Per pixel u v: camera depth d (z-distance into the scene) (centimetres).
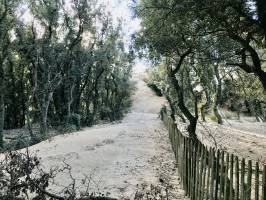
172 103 3531
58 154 1698
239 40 1424
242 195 689
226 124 4447
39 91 3953
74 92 5041
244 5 1271
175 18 1405
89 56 4525
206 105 4378
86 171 1378
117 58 5647
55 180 1213
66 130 3950
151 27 1502
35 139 3061
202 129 3303
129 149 1881
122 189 1127
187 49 1839
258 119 5875
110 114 6044
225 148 2109
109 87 6225
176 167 1480
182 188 1170
